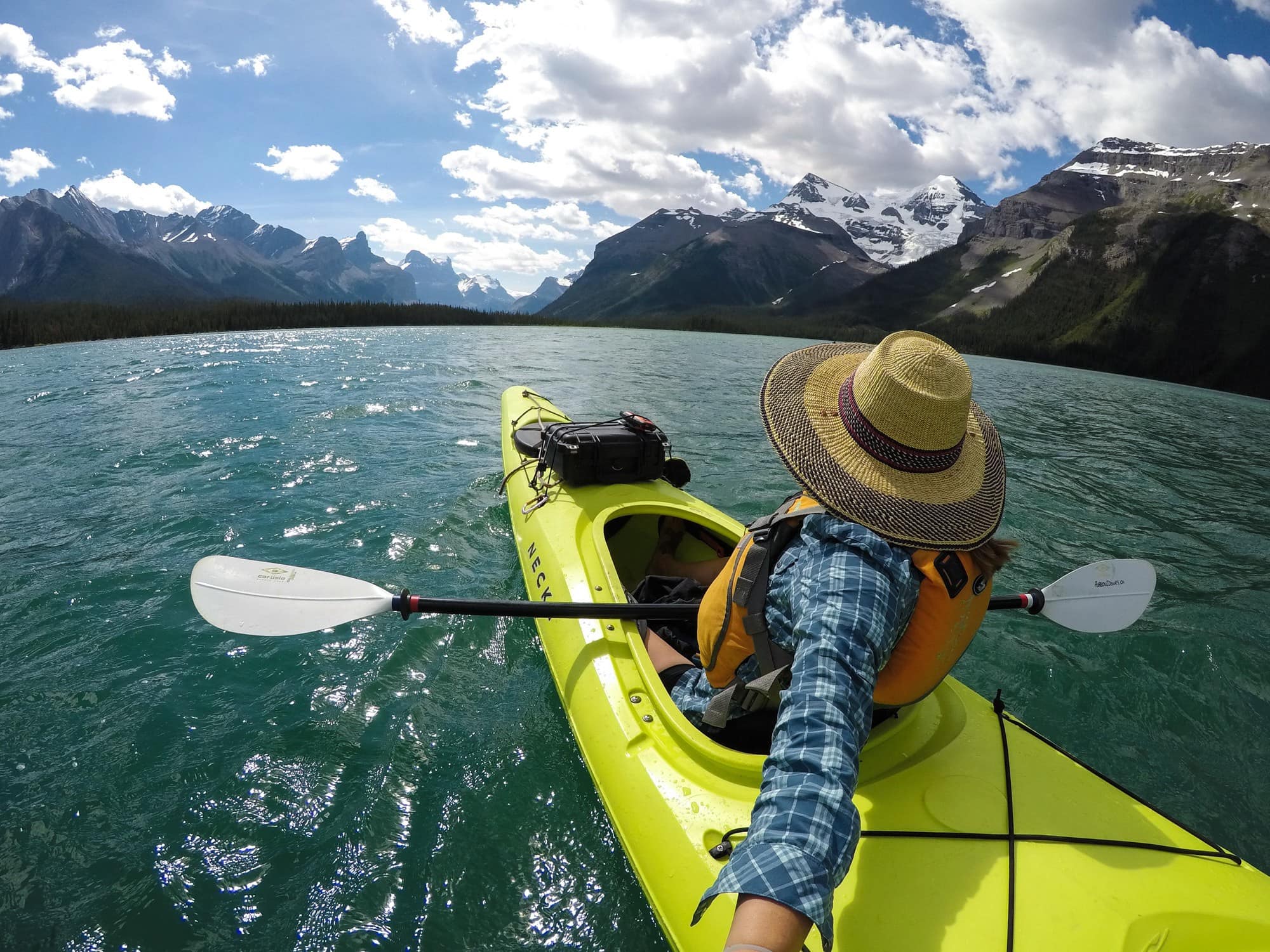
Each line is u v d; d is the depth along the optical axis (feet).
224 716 10.30
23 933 7.02
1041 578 17.53
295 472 22.09
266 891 7.54
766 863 3.45
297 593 9.15
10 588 14.15
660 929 7.23
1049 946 5.21
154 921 7.16
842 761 3.76
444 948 7.00
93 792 8.84
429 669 11.50
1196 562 19.30
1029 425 44.32
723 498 21.47
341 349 67.97
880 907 5.51
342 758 9.50
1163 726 11.39
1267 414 76.89
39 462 23.21
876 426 4.75
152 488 20.45
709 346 99.45
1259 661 13.44
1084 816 6.42
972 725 7.64
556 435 14.30
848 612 4.20
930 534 4.58
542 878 7.79
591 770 8.31
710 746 7.25
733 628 5.72
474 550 16.31
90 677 11.22
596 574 10.96
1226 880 5.85
